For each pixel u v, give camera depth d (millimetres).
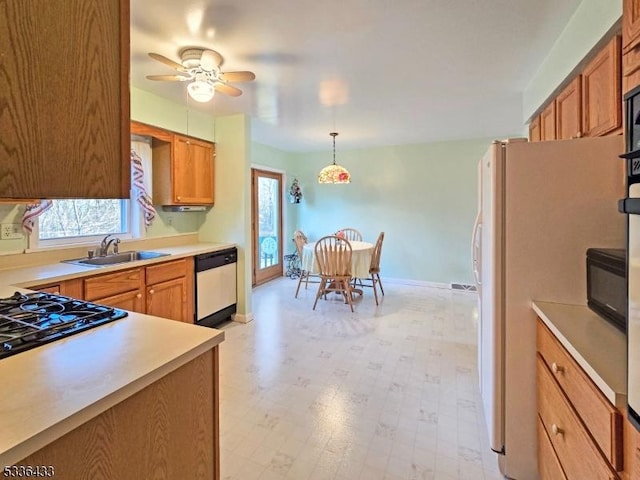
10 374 882
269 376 2555
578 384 1105
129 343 1087
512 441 1627
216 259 3504
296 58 2354
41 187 737
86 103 812
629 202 755
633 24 1012
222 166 3803
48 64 742
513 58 2365
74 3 790
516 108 3537
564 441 1217
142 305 2713
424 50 2254
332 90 2984
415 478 1616
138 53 2252
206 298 3385
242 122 3684
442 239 5375
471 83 2838
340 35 2049
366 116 3832
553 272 1563
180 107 3381
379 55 2316
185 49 2186
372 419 2051
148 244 3381
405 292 5113
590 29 1674
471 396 2301
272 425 1987
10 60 685
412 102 3334
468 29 1995
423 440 1875
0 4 670
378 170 5754
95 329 1205
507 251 1615
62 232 2781
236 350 3016
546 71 2367
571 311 1456
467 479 1617
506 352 1632
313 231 6316
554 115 2305
